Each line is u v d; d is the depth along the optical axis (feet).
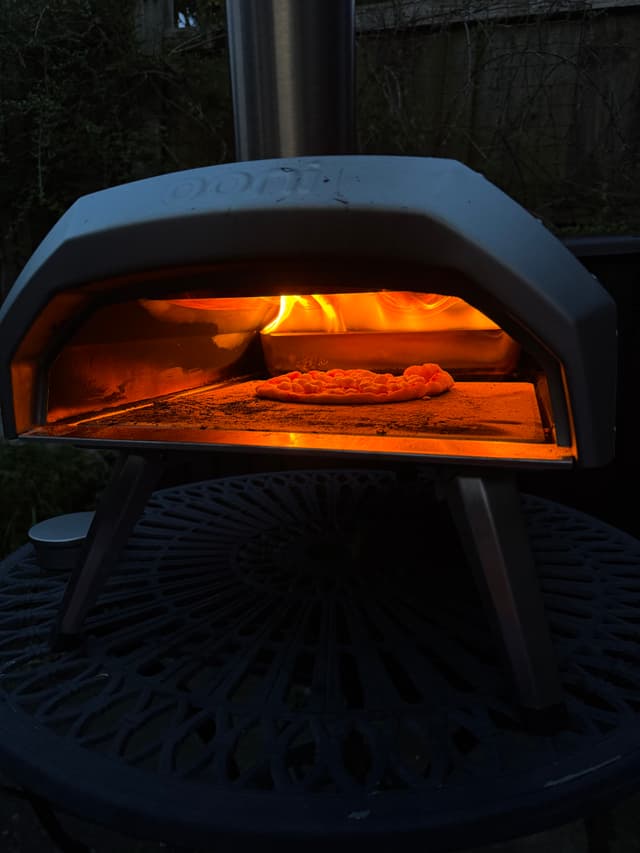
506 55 7.29
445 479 2.14
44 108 7.90
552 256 1.92
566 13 7.08
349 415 2.63
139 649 2.50
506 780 1.78
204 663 2.38
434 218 1.85
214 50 8.00
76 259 2.13
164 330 3.14
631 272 4.98
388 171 1.96
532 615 2.05
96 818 1.77
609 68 7.14
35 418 2.42
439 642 2.44
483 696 2.14
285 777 1.80
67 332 2.40
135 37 8.00
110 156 8.16
